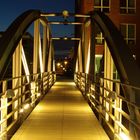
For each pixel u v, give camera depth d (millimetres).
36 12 16969
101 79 11867
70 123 10969
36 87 15938
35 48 17766
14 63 11648
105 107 10000
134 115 6758
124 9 35250
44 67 23297
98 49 33500
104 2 34844
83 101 17375
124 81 8859
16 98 9773
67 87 29047
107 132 9469
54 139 8719
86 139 8766
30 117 12078
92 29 17812
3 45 10680
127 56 9539
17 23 12664
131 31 35375
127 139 6977
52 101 17312
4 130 7996
